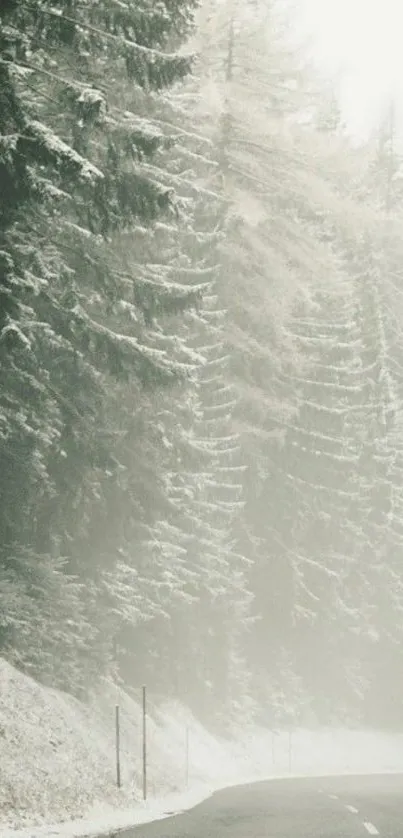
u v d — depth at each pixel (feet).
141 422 91.25
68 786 57.98
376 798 72.54
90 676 87.25
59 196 59.11
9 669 69.46
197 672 129.70
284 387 159.43
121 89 76.74
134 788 67.62
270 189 154.51
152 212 69.87
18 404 70.64
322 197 156.97
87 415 79.15
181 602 120.88
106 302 78.54
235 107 147.74
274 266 149.89
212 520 128.98
